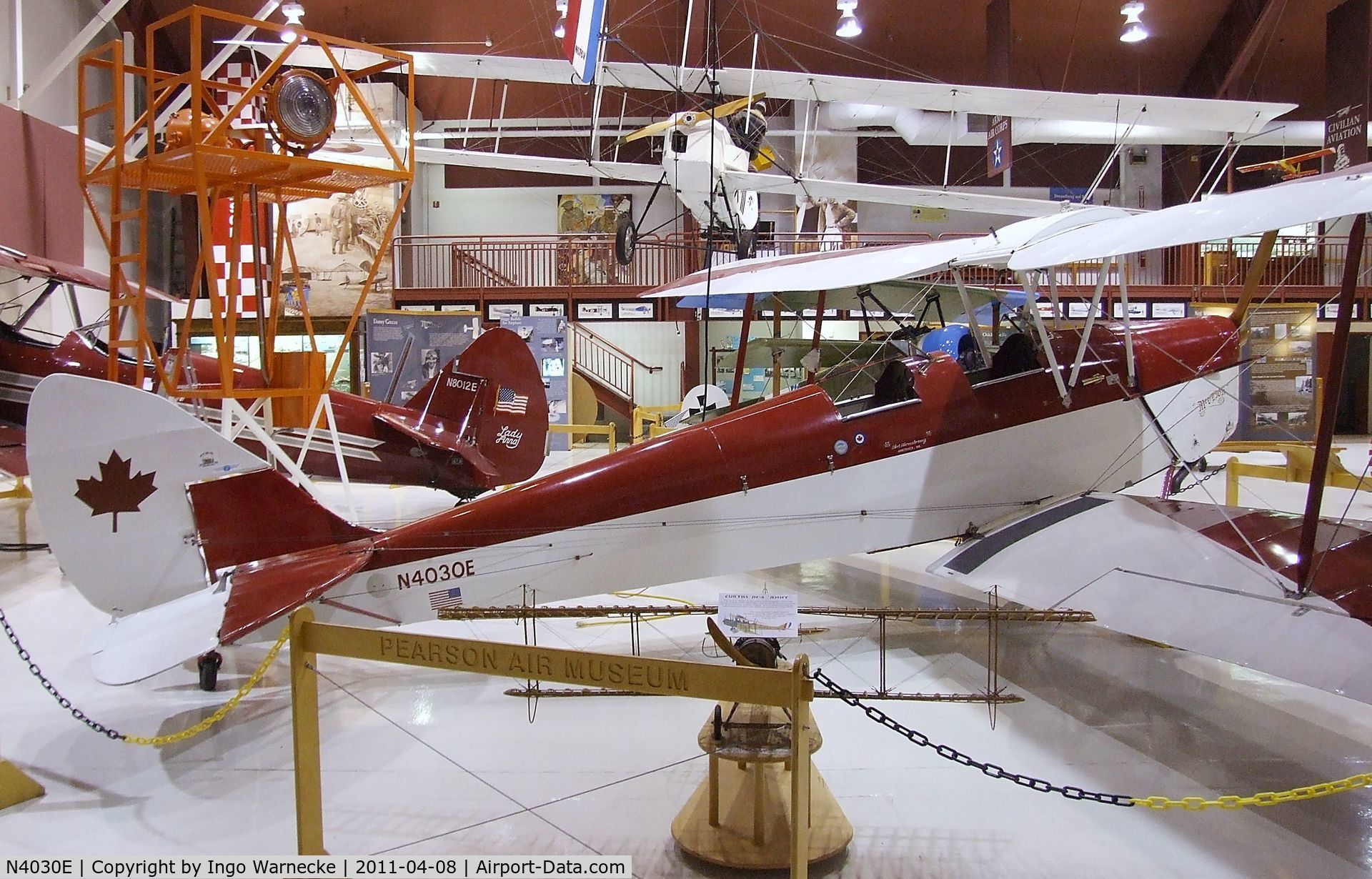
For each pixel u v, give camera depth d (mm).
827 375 5367
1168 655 5016
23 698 4434
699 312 15227
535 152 19172
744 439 4699
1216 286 16750
